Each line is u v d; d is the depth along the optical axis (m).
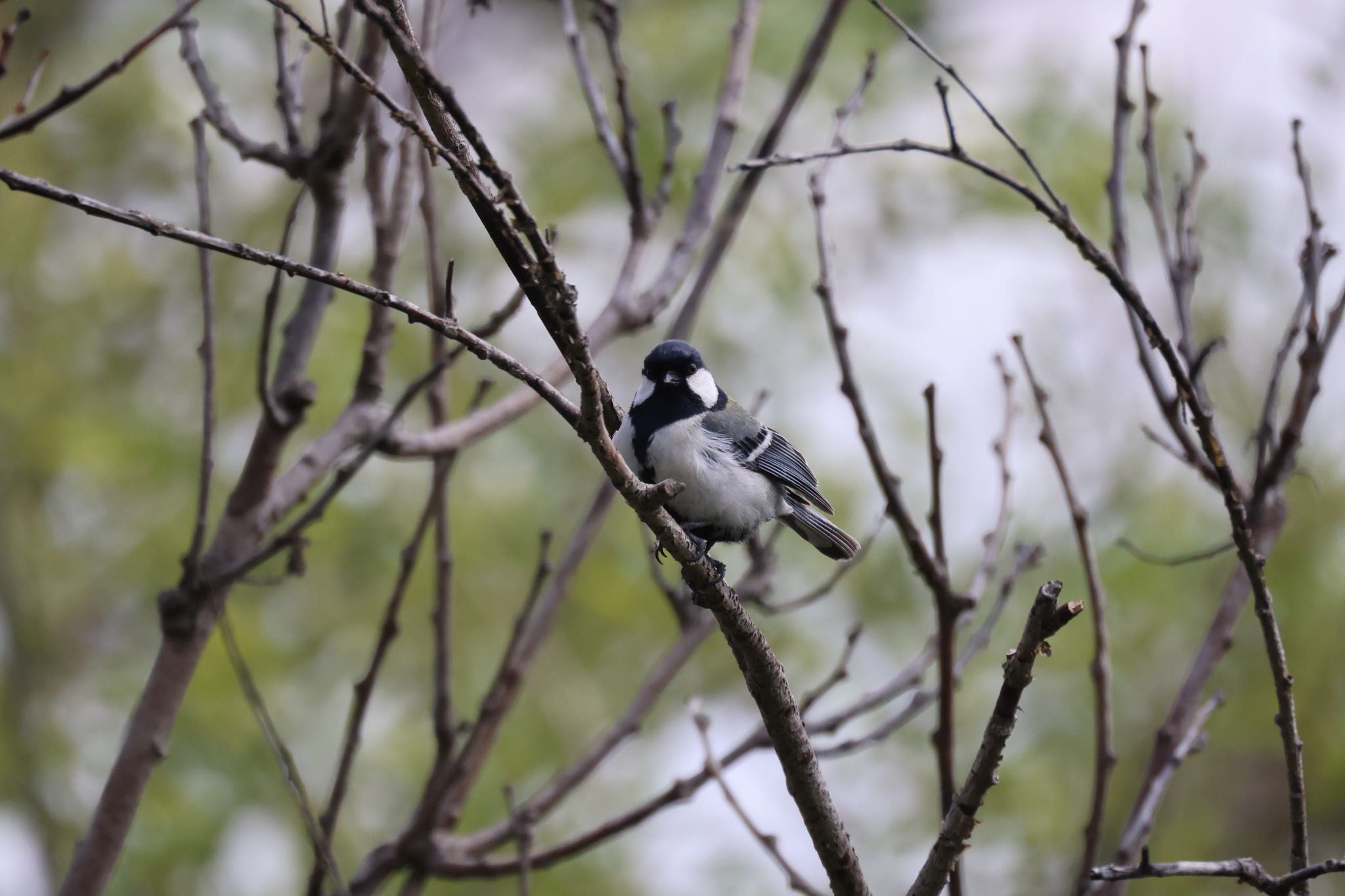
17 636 14.18
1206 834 12.77
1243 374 13.44
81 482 13.80
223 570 7.18
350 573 12.91
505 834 7.92
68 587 14.18
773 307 14.08
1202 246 13.78
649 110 14.23
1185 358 7.36
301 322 7.57
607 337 8.22
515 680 7.92
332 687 12.69
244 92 14.54
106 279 14.38
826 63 14.12
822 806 5.57
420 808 7.64
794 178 14.30
